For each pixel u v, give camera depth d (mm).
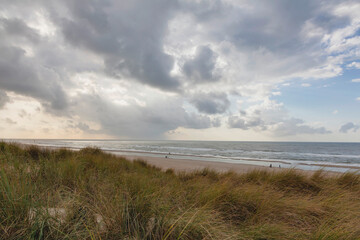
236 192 3615
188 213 2510
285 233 2367
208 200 3330
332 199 3699
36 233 1829
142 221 2279
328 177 6227
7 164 3545
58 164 4625
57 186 3266
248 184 5145
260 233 2279
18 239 1707
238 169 13688
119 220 2176
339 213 3064
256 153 36188
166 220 2275
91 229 1976
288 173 6062
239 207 3232
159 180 5254
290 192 4766
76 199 2486
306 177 5965
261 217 2908
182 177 7754
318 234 2311
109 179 4223
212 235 2096
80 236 1831
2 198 2105
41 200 2381
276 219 2914
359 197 4422
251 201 3373
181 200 3346
